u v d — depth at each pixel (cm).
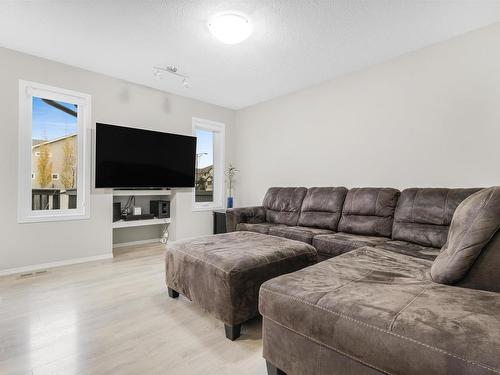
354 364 100
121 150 356
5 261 283
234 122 511
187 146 426
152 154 387
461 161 257
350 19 232
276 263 189
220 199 495
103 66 327
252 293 174
